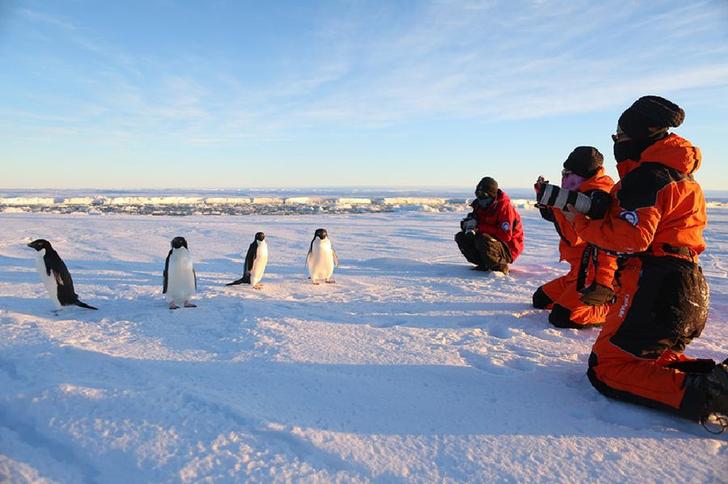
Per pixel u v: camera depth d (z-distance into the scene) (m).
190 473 2.00
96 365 3.17
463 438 2.28
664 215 2.53
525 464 2.07
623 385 2.59
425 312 4.76
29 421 2.46
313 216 22.98
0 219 17.98
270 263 8.62
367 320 4.43
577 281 3.82
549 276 7.00
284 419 2.42
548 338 3.91
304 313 4.65
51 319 4.45
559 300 4.21
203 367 3.15
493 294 5.63
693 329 2.56
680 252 2.55
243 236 12.96
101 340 3.77
